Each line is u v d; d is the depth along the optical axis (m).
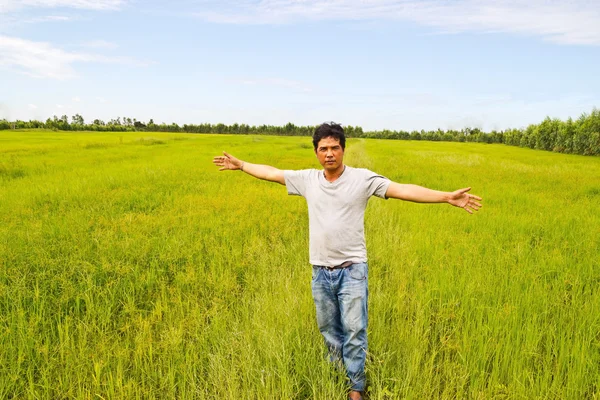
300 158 26.36
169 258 5.84
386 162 25.78
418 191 2.98
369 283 5.21
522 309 4.38
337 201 3.06
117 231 7.18
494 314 4.13
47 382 3.26
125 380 3.39
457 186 14.83
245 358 3.62
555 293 4.86
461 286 4.93
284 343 3.76
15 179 14.21
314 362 3.59
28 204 9.54
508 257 6.00
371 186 3.06
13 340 3.80
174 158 23.12
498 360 3.57
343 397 3.27
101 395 3.19
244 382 3.26
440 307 4.52
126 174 15.15
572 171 20.36
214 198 10.25
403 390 3.24
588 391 3.28
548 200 11.38
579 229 7.93
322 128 2.98
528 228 8.13
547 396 3.12
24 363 3.56
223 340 3.88
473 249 6.46
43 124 86.62
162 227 7.45
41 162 19.58
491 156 35.19
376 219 9.21
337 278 3.14
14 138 44.16
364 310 3.19
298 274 5.53
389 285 5.25
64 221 7.66
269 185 13.36
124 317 4.36
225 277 5.34
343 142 3.02
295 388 3.39
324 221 3.10
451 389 3.24
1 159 20.19
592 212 9.73
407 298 4.84
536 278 5.30
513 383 3.24
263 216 8.62
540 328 4.06
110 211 8.89
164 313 4.46
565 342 3.77
